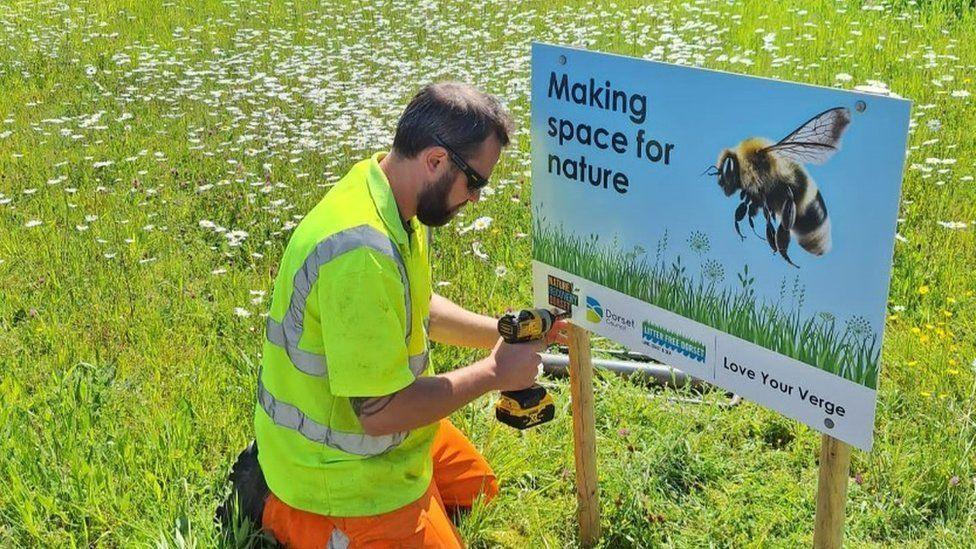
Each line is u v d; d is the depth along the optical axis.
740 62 8.12
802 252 2.30
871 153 2.09
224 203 6.11
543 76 2.88
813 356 2.37
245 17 11.05
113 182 6.61
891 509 3.43
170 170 6.68
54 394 4.01
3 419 3.73
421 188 2.68
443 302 3.35
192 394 4.08
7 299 4.97
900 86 7.63
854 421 2.32
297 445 2.89
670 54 8.30
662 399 4.11
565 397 4.17
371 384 2.67
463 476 3.42
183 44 10.04
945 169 5.97
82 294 5.05
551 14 10.14
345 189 2.73
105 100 8.30
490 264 5.29
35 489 3.41
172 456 3.57
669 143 2.56
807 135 2.21
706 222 2.53
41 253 5.48
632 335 2.88
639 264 2.78
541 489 3.58
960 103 7.24
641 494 3.53
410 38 9.84
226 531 3.15
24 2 11.89
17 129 7.59
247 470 3.19
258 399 3.04
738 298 2.51
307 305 2.71
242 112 7.72
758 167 2.35
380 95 7.50
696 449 3.80
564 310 3.10
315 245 2.67
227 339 4.57
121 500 3.37
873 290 2.18
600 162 2.79
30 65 9.42
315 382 2.81
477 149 2.61
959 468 3.51
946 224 5.09
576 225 2.95
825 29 9.15
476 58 8.98
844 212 2.18
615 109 2.68
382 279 2.63
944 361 4.13
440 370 4.32
